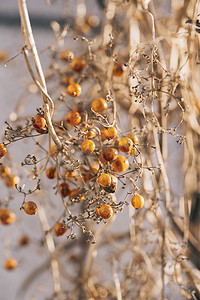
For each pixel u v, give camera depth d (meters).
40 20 0.62
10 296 0.64
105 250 0.58
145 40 0.45
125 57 0.43
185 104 0.41
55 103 0.44
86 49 0.45
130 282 0.48
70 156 0.35
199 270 0.47
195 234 0.48
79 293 0.51
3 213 0.42
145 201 0.46
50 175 0.37
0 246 0.63
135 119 0.44
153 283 0.49
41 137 0.49
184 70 0.42
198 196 0.48
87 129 0.35
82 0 0.51
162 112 0.41
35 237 0.63
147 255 0.48
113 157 0.34
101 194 0.34
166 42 0.44
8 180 0.39
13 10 0.62
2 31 0.61
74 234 0.35
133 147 0.35
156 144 0.42
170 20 0.46
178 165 0.55
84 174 0.37
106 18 0.45
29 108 0.60
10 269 0.53
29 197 0.55
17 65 0.56
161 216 0.46
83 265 0.54
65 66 0.43
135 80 0.43
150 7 0.43
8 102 0.63
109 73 0.41
